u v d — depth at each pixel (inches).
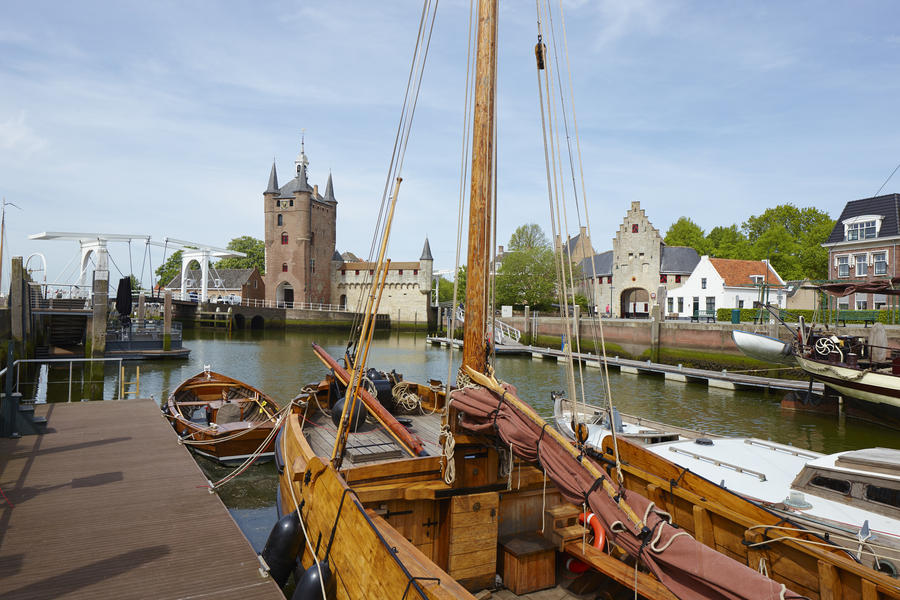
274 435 463.2
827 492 274.8
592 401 830.5
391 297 3213.6
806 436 610.9
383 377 386.0
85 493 289.4
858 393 661.9
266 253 3093.0
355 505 175.8
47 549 225.3
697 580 125.4
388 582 149.0
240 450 454.6
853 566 164.9
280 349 1615.4
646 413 740.0
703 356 1213.1
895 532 237.3
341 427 208.8
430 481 211.9
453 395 196.5
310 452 240.5
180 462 345.1
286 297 3267.7
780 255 2124.8
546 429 166.1
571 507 219.9
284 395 841.5
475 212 199.5
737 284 1675.7
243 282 3048.7
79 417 467.5
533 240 2327.8
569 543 202.5
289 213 3056.1
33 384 890.1
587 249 2426.2
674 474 234.4
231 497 390.3
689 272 1993.1
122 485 302.7
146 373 1060.5
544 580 198.7
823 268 2048.5
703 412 746.8
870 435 614.5
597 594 193.9
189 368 1139.3
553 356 1449.3
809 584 177.2
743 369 1112.8
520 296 2207.2
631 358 1417.3
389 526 177.6
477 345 201.0
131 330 1252.5
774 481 311.0
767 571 189.6
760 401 829.8
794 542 180.7
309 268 3085.6
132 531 245.0
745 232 2497.5
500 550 207.6
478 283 200.5
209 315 2507.4
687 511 225.8
